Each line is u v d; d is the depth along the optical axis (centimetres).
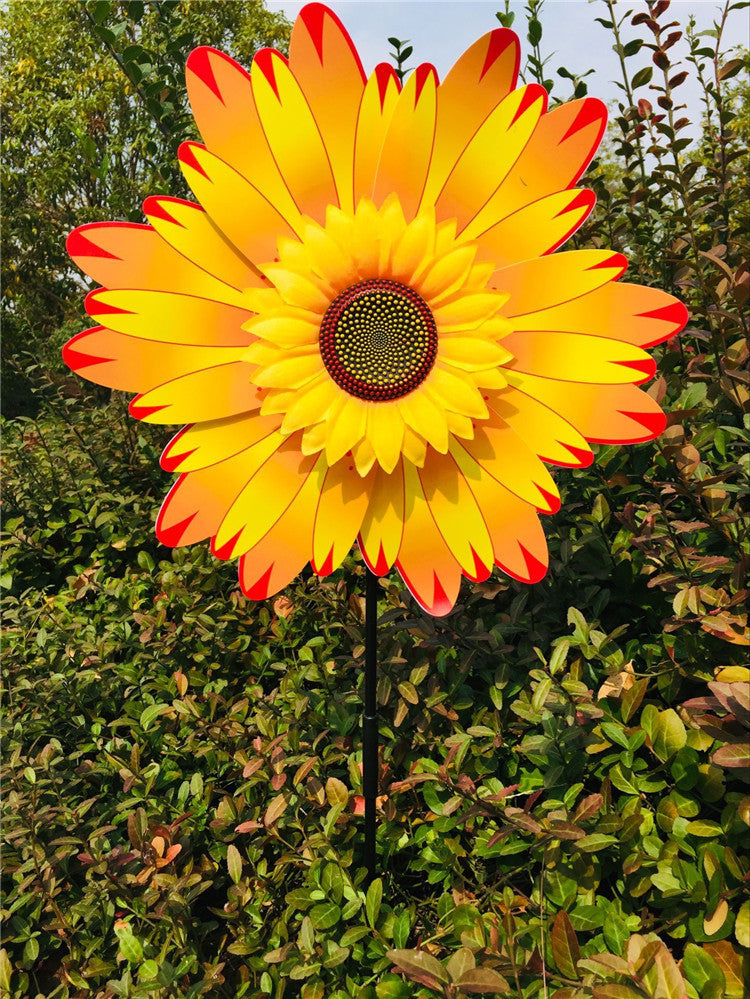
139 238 46
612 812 56
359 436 45
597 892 61
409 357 46
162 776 80
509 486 48
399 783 64
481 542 48
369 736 58
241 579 48
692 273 86
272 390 47
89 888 67
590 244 99
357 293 46
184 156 45
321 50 46
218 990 59
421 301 46
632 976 43
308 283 45
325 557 48
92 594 119
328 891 60
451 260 45
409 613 79
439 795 67
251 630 96
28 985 67
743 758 44
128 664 92
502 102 46
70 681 90
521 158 47
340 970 58
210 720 81
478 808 59
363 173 48
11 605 123
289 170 47
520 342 48
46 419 159
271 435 49
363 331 46
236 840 72
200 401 47
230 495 48
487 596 73
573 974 47
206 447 48
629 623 74
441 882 68
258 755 67
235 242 47
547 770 64
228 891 61
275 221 47
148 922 64
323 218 48
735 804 52
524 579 48
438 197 48
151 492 137
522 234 47
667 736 56
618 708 62
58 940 69
